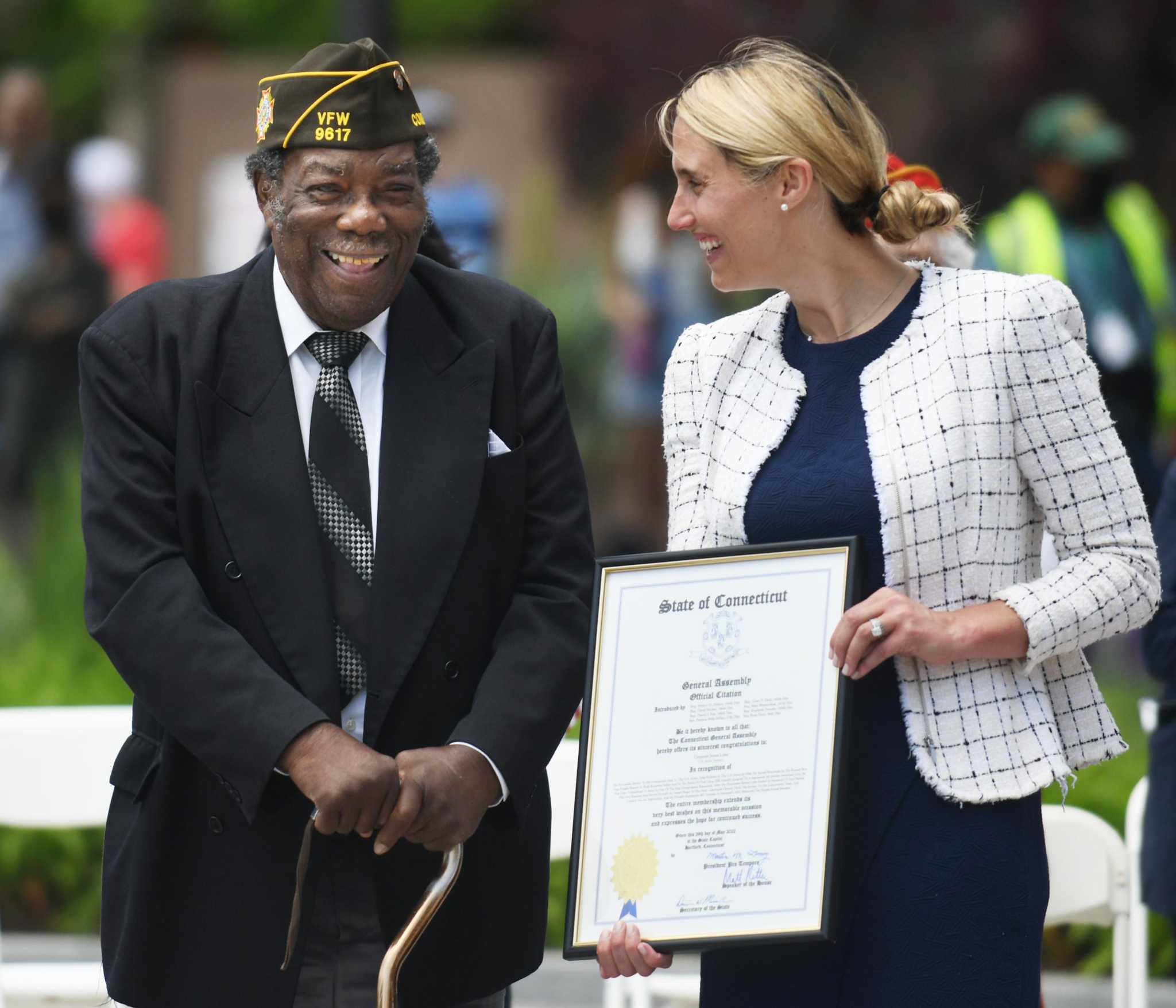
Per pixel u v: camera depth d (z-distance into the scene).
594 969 21.83
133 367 11.83
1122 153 29.33
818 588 11.52
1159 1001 20.44
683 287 41.44
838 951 11.79
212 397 11.82
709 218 11.84
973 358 11.59
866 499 11.67
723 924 11.40
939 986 11.51
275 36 65.88
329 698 11.60
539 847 12.62
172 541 11.79
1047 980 21.52
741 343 12.53
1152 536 11.77
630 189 42.97
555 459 12.49
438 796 11.22
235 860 11.78
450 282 12.57
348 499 11.89
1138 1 47.56
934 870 11.56
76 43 65.38
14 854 22.78
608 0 51.03
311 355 12.07
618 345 41.78
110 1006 16.30
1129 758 23.53
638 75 49.69
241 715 11.18
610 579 11.84
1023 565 11.80
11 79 42.75
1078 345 11.71
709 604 11.70
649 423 41.41
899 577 11.59
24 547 36.88
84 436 12.07
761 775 11.50
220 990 11.73
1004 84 48.09
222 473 11.77
